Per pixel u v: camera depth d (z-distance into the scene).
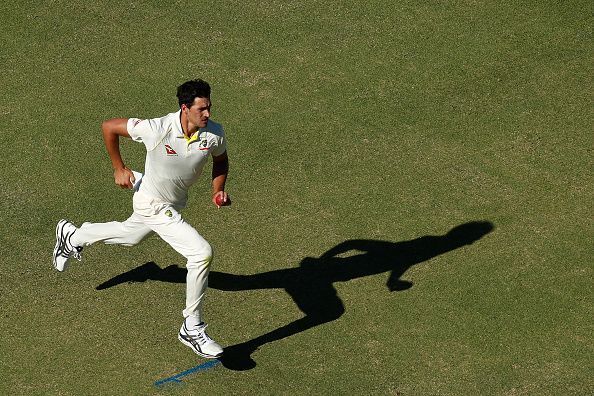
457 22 46.19
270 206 36.59
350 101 41.78
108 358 30.25
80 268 33.69
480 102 41.72
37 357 30.28
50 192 37.28
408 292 32.81
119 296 32.53
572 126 40.44
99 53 44.34
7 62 43.84
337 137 39.88
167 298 32.47
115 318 31.69
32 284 33.03
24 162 38.69
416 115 41.03
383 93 42.22
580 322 31.64
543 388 29.39
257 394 29.09
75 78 42.97
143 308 32.09
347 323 31.64
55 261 32.66
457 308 32.16
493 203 36.66
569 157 38.84
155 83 42.72
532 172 38.12
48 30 45.56
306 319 31.83
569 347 30.75
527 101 41.78
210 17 46.34
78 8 46.75
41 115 40.97
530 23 46.09
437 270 33.69
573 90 42.34
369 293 32.78
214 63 43.81
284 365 30.09
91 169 38.34
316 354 30.50
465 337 31.12
